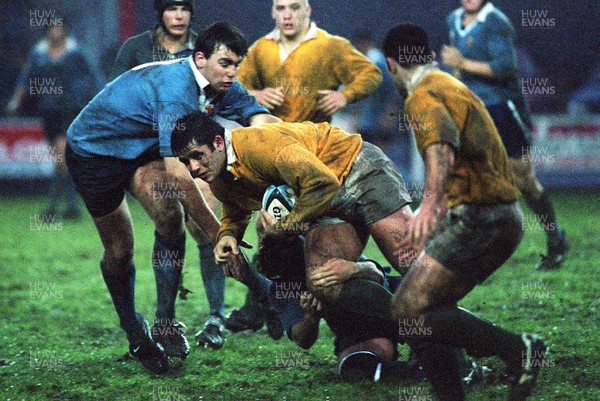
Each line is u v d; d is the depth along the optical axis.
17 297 28.47
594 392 17.22
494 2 59.97
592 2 58.69
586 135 53.94
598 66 57.84
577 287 26.88
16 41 57.75
